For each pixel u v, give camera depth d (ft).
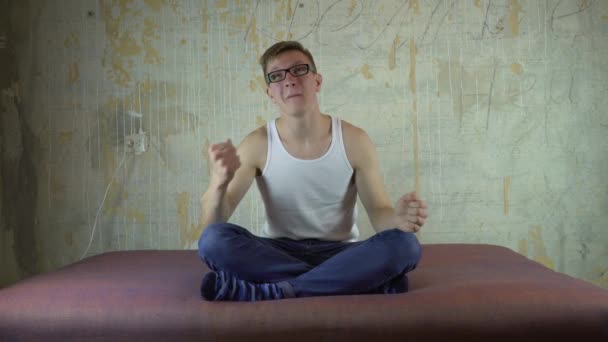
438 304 4.92
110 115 10.85
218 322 4.84
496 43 10.80
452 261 7.16
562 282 5.58
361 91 10.80
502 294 5.06
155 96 10.83
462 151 10.82
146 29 10.83
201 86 10.83
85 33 10.86
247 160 6.79
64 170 10.86
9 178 10.86
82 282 5.95
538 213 10.79
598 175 10.77
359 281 5.34
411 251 5.46
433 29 10.80
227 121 10.83
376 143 10.82
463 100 10.81
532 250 10.82
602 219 10.77
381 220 6.40
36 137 10.86
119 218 10.84
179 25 10.82
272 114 10.82
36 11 10.86
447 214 10.82
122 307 5.06
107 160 10.84
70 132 10.85
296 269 5.62
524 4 10.82
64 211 10.85
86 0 10.86
